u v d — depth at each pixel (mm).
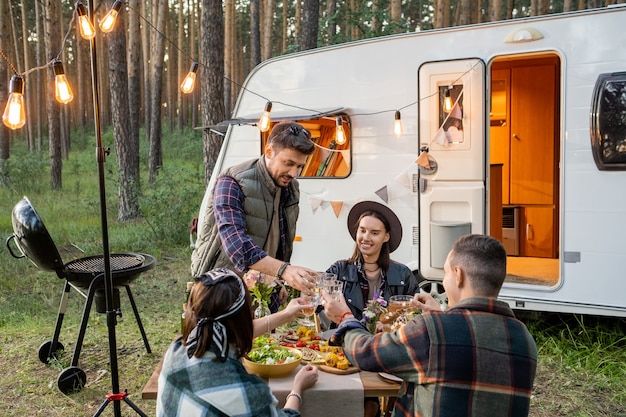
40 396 4094
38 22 19922
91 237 9359
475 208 4773
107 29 3264
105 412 3865
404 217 5078
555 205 6352
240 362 1949
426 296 2682
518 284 4805
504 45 4664
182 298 6488
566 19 4473
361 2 12070
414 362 1930
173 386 1883
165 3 16609
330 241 5367
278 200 3148
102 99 30469
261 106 5609
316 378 2326
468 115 4766
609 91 4328
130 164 11391
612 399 3922
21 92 2705
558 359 4535
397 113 4906
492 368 1857
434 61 4852
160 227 9375
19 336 5227
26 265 7602
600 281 4457
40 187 14320
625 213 4344
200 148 22297
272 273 2764
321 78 5332
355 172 5230
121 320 5695
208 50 8930
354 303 3131
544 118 6379
